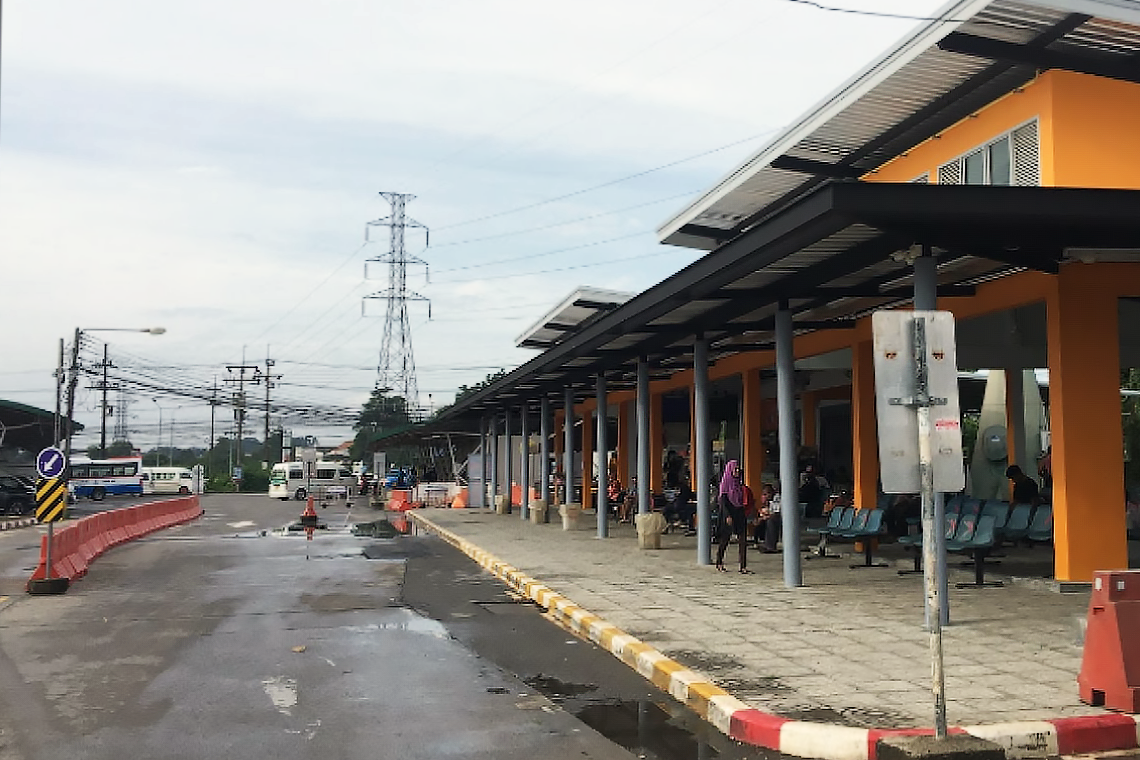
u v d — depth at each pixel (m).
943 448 5.97
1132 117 11.56
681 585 13.09
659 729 6.75
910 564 14.55
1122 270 11.83
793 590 12.38
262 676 8.41
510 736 6.57
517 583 14.17
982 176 12.80
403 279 65.44
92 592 14.16
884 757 5.79
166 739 6.52
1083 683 6.77
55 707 7.39
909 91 12.30
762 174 15.38
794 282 11.73
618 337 16.02
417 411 66.94
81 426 50.12
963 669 7.79
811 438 27.81
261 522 32.94
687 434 36.31
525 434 29.64
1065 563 11.70
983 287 13.25
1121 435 11.77
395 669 8.67
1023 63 10.93
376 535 25.41
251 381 88.19
